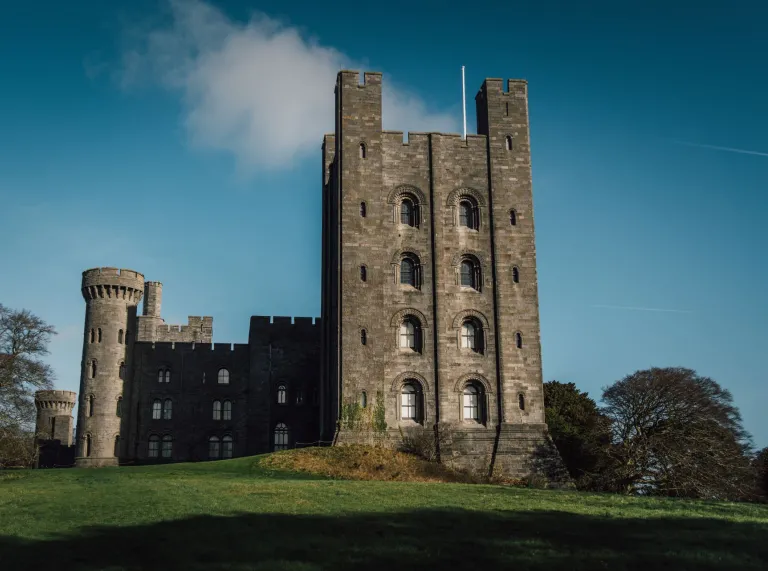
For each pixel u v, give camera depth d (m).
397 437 61.69
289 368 89.44
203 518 30.61
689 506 37.69
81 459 88.69
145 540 26.62
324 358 73.50
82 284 93.38
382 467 56.72
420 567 22.92
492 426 62.91
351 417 61.59
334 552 24.66
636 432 63.84
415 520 30.50
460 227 66.44
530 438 62.53
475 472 61.06
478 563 23.39
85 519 30.67
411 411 63.06
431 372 63.38
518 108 69.19
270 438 87.31
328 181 78.38
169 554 24.55
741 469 61.56
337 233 66.44
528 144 68.62
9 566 23.25
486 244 66.31
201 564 23.25
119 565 23.30
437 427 62.12
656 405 63.94
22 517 31.23
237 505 34.12
